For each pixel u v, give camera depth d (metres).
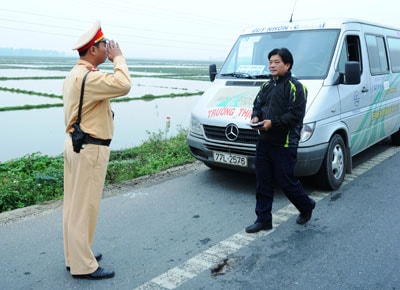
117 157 9.23
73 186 3.44
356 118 5.97
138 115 19.89
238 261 3.72
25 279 3.48
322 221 4.57
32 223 4.71
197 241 4.15
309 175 5.32
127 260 3.78
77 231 3.40
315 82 5.37
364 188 5.64
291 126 3.95
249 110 5.17
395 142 8.21
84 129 3.30
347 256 3.75
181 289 3.29
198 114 5.66
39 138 14.18
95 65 3.44
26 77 48.06
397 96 7.62
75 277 3.50
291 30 6.15
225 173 6.59
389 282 3.30
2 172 7.46
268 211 4.32
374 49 6.73
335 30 5.85
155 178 6.45
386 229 4.30
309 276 3.43
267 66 5.86
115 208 5.13
